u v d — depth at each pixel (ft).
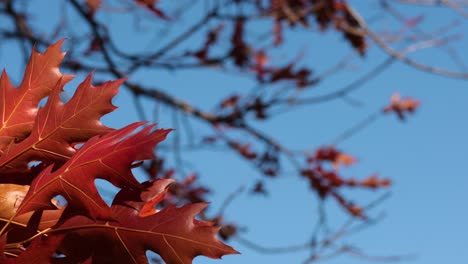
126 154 5.43
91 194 5.44
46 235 5.46
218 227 5.50
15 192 5.51
